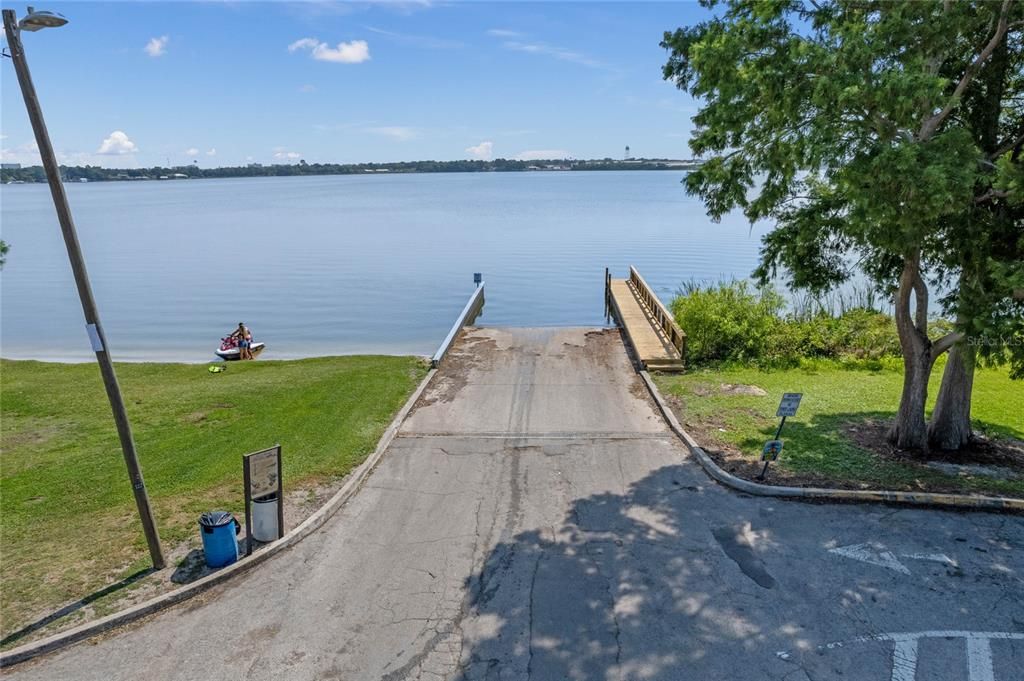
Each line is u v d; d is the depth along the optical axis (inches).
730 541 335.9
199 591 299.7
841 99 304.8
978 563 313.6
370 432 490.3
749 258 1637.6
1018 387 592.7
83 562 322.3
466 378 637.9
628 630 269.0
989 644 257.9
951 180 299.1
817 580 301.3
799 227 441.4
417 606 287.3
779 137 374.9
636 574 308.0
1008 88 405.7
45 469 439.2
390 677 245.4
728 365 673.0
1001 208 377.7
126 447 301.3
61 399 607.2
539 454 453.4
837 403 547.5
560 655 255.4
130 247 2043.6
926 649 255.8
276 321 1072.2
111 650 262.8
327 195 5831.7
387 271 1528.1
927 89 300.0
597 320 1059.3
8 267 1706.4
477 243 2030.0
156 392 621.3
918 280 413.1
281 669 250.7
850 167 319.6
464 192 6023.6
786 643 260.2
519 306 1165.1
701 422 503.8
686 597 289.9
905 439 441.1
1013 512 363.3
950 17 334.6
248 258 1755.7
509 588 299.0
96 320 288.8
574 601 288.5
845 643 259.9
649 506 375.6
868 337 725.3
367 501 386.3
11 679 247.3
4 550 334.6
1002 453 437.7
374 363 696.4
